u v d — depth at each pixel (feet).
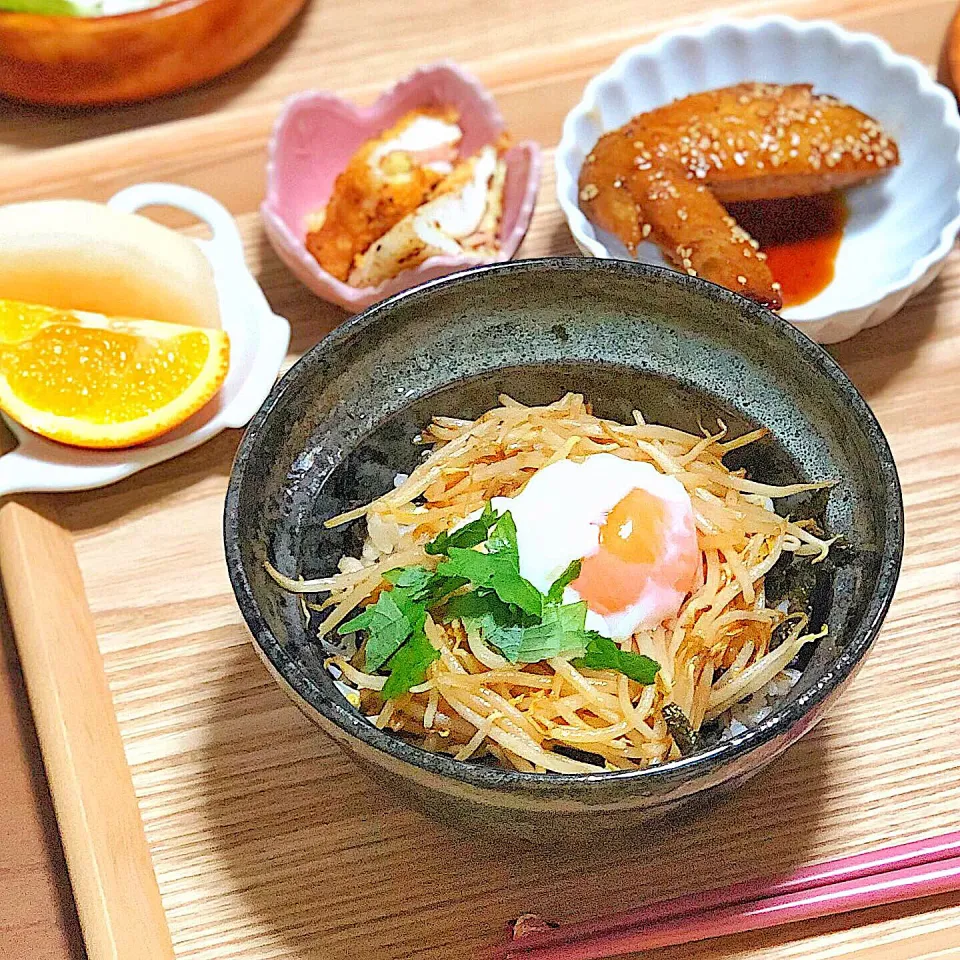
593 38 2.37
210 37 2.33
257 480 1.84
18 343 2.10
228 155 2.30
